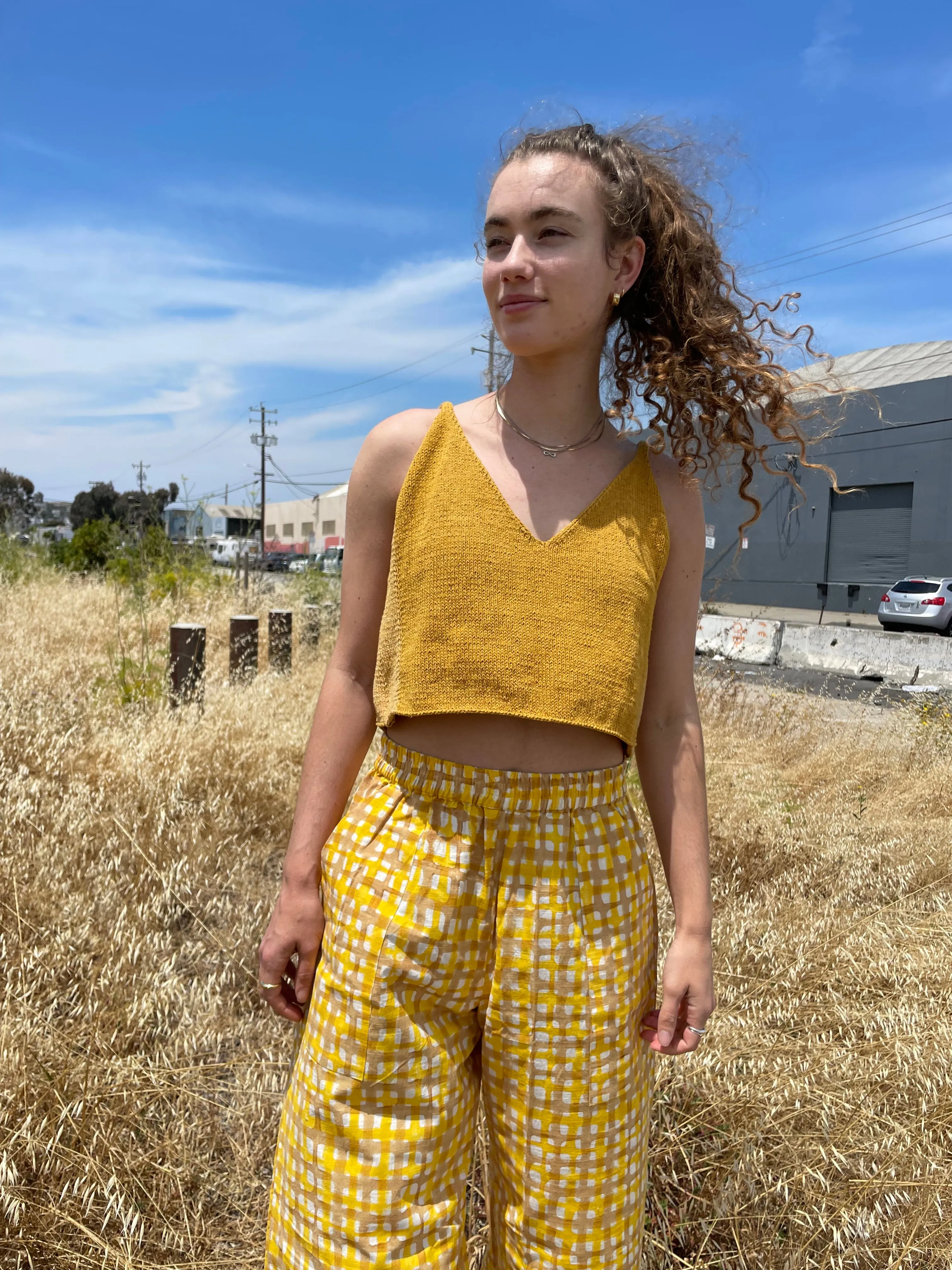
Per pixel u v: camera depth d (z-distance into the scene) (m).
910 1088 1.98
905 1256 1.58
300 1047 1.18
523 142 1.26
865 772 5.50
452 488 1.16
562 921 1.11
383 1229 1.07
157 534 9.73
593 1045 1.12
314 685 5.93
